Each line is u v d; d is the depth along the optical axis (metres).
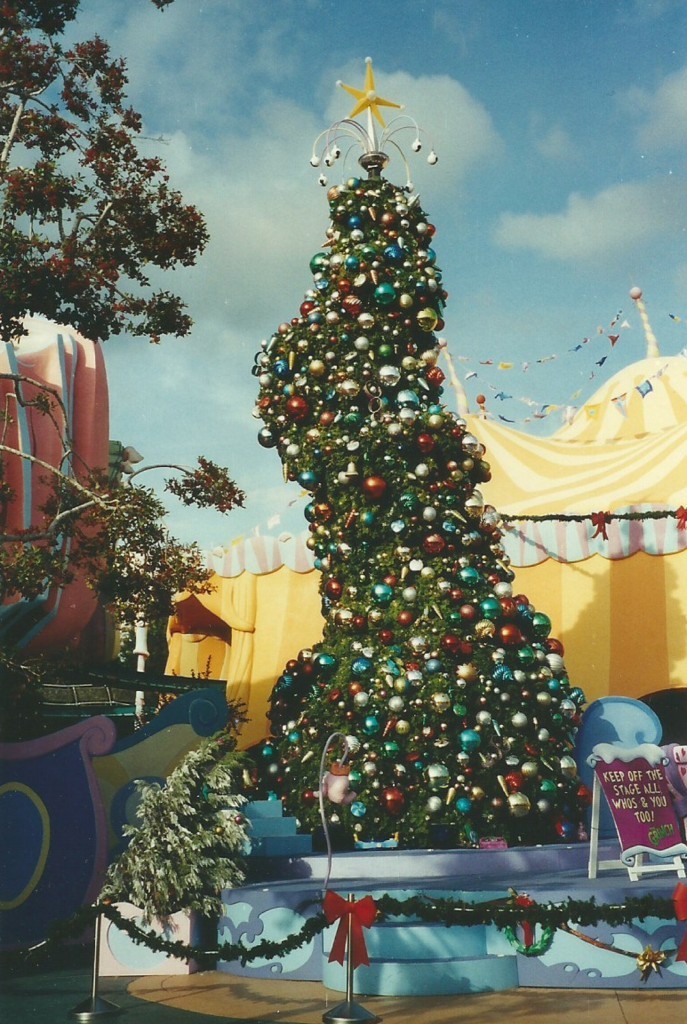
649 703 19.06
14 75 12.39
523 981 7.72
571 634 17.05
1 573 12.28
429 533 11.84
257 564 18.45
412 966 7.52
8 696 12.67
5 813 10.53
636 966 7.51
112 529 12.62
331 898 7.09
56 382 16.06
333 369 12.24
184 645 22.95
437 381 12.33
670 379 23.11
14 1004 7.67
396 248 12.47
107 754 11.20
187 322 12.72
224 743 9.98
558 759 11.38
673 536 16.81
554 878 9.20
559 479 19.27
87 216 12.52
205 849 9.30
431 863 10.02
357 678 11.33
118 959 8.93
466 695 11.07
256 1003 7.45
